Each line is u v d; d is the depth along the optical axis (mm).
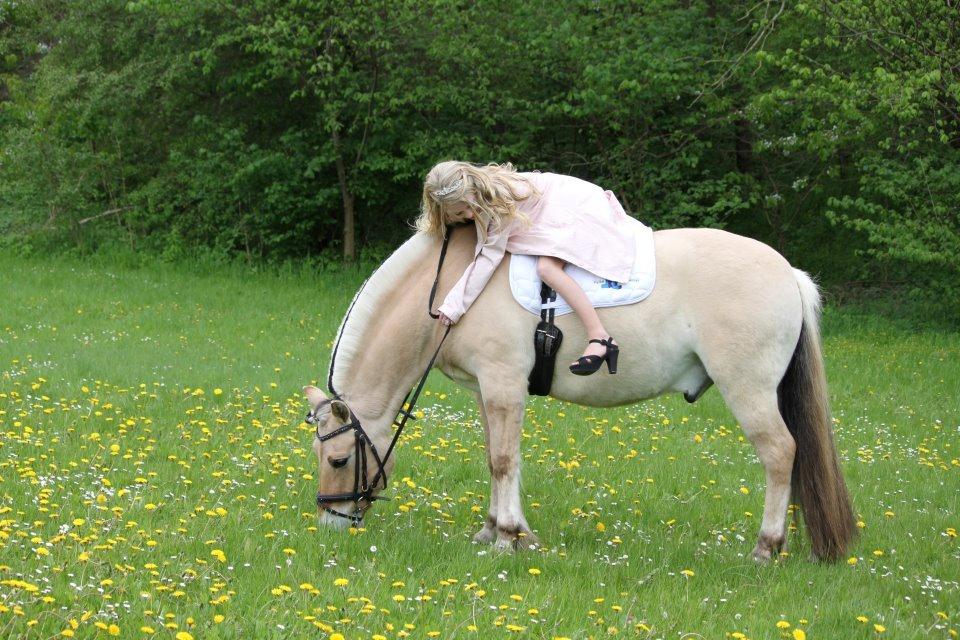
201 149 18719
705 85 16438
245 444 7078
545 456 7508
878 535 6113
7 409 7414
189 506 5469
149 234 20000
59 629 3588
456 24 17609
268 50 17531
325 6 17438
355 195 20203
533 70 18016
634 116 17234
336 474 5293
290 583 4367
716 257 5258
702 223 17109
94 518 5000
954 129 15977
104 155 20203
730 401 5250
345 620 3812
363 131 19047
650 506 6516
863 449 8453
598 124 17859
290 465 6668
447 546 5168
